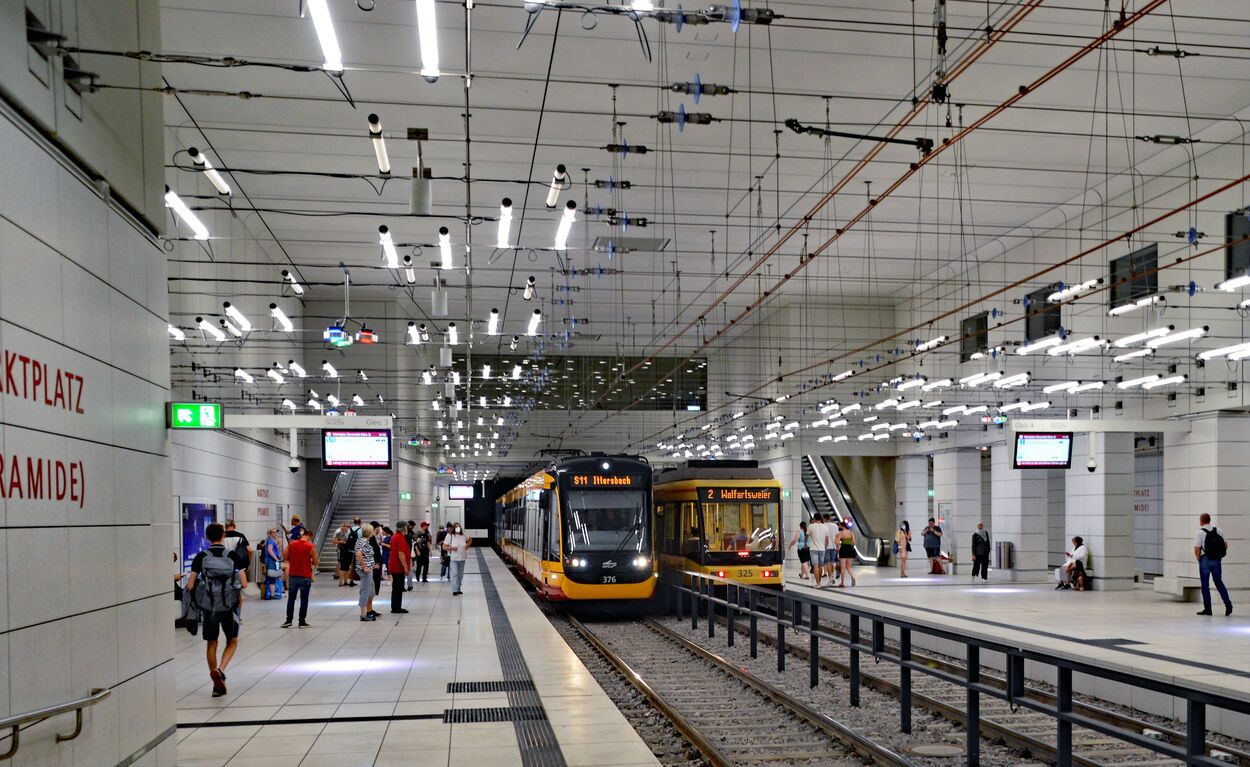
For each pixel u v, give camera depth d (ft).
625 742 26.58
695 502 69.67
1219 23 44.21
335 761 24.82
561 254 86.74
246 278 78.23
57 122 17.75
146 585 22.24
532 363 148.46
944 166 64.39
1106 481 74.90
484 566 119.75
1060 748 21.43
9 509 15.34
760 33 45.47
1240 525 63.26
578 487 65.00
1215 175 61.36
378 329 107.65
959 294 96.37
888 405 87.61
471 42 46.42
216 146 59.98
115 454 20.48
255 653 43.68
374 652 43.70
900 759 25.67
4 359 15.31
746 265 92.94
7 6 15.83
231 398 75.77
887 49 47.29
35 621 16.19
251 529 81.05
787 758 27.55
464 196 70.13
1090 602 65.00
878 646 32.86
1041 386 82.17
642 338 138.31
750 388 127.24
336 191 69.15
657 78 50.52
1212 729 31.07
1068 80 50.85
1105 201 72.08
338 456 48.65
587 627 64.23
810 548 81.51
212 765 24.58
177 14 43.32
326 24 25.55
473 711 30.73
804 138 58.90
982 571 86.63
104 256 20.21
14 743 14.89
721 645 53.36
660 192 69.67
